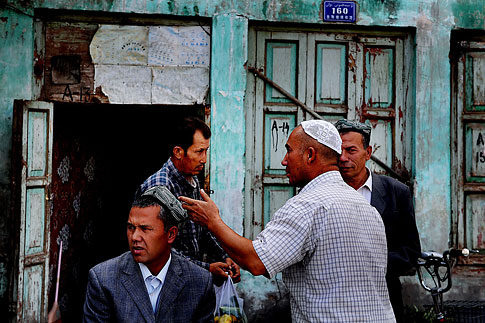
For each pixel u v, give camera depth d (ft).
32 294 15.10
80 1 16.35
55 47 16.65
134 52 16.83
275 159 17.42
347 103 17.53
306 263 7.22
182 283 7.48
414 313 16.39
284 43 17.48
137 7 16.51
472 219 17.61
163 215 7.24
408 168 17.57
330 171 7.64
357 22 17.16
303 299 7.25
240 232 16.69
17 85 16.17
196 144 11.00
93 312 7.24
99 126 22.65
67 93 16.65
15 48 16.17
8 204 15.92
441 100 17.34
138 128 27.09
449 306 14.98
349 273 7.05
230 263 11.23
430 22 17.34
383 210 11.21
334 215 7.11
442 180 17.25
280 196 17.39
